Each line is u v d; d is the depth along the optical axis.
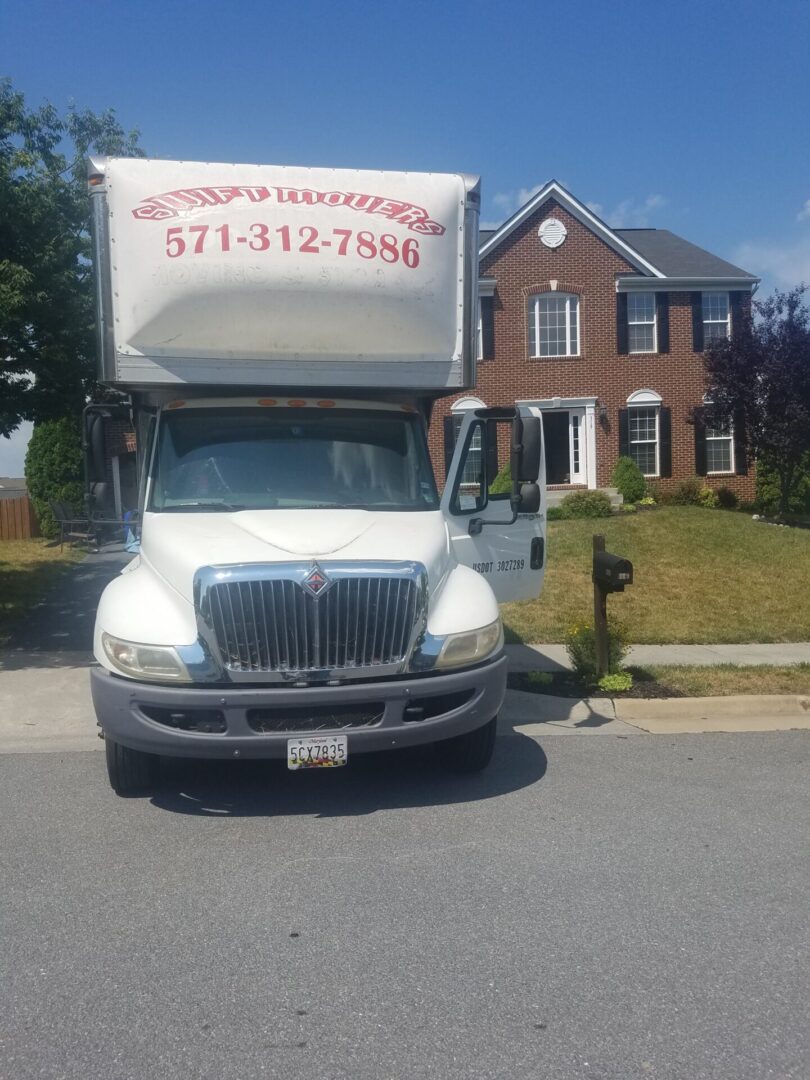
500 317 24.06
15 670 9.02
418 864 4.93
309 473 6.59
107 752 5.76
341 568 5.36
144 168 6.34
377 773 6.42
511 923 4.28
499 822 5.52
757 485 24.20
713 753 6.99
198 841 5.25
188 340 6.45
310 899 4.52
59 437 20.64
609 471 24.56
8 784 6.27
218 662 5.27
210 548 5.59
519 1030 3.45
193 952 4.02
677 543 17.30
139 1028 3.46
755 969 3.89
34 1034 3.43
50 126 10.01
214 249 6.23
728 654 10.24
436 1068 3.23
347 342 6.59
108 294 6.38
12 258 9.24
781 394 20.69
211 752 5.27
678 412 24.81
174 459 6.51
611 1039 3.40
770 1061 3.28
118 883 4.71
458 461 7.29
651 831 5.41
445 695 5.54
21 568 15.87
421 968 3.88
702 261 26.06
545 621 11.78
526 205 23.89
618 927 4.25
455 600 5.82
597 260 24.30
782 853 5.10
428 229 6.56
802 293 21.02
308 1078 3.19
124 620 5.48
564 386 24.36
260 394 6.83
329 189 6.46
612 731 7.60
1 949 4.06
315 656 5.31
